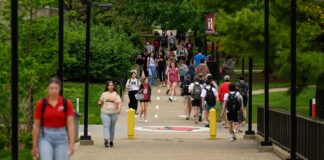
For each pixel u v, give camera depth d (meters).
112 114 35.81
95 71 66.75
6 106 32.44
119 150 34.47
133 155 32.22
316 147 25.59
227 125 46.88
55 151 19.94
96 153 33.12
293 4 27.86
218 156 31.77
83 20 76.94
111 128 36.06
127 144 37.62
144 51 80.00
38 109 19.81
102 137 41.28
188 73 63.09
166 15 83.06
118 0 84.75
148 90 50.38
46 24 34.97
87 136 37.25
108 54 67.06
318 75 34.97
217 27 37.38
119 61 67.38
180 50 82.75
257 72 79.81
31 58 33.31
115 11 83.44
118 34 73.19
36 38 34.78
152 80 73.06
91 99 58.62
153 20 85.50
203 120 51.31
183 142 38.72
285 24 36.75
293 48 27.97
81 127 46.84
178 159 30.58
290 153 29.05
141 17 86.56
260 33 36.19
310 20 37.03
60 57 31.95
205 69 58.84
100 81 67.75
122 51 67.88
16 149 22.06
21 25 34.47
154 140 39.97
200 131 45.50
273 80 74.19
